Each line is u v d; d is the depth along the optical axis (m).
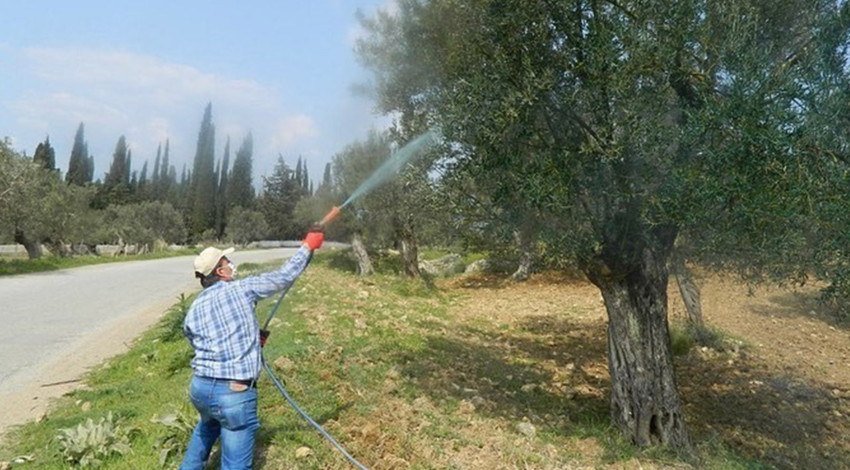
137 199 79.12
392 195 18.78
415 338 10.38
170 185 90.81
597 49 4.35
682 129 4.25
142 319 12.26
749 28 4.29
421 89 8.23
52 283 19.02
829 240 3.89
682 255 5.88
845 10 3.81
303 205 26.30
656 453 5.58
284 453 4.90
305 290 15.45
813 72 3.84
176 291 17.58
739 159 3.85
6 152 25.44
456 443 5.58
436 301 17.50
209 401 3.88
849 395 8.73
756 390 8.77
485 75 4.93
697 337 11.32
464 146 5.17
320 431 4.89
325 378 7.21
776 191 3.76
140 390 6.71
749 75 3.79
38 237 29.83
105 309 13.62
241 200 80.62
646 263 5.78
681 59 4.52
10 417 6.06
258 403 6.04
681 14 4.27
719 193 3.95
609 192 4.73
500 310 15.90
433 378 7.78
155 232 56.03
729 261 5.06
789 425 7.46
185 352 8.08
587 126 4.86
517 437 5.87
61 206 31.31
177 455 4.82
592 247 5.12
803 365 10.24
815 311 14.43
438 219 6.52
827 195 3.63
